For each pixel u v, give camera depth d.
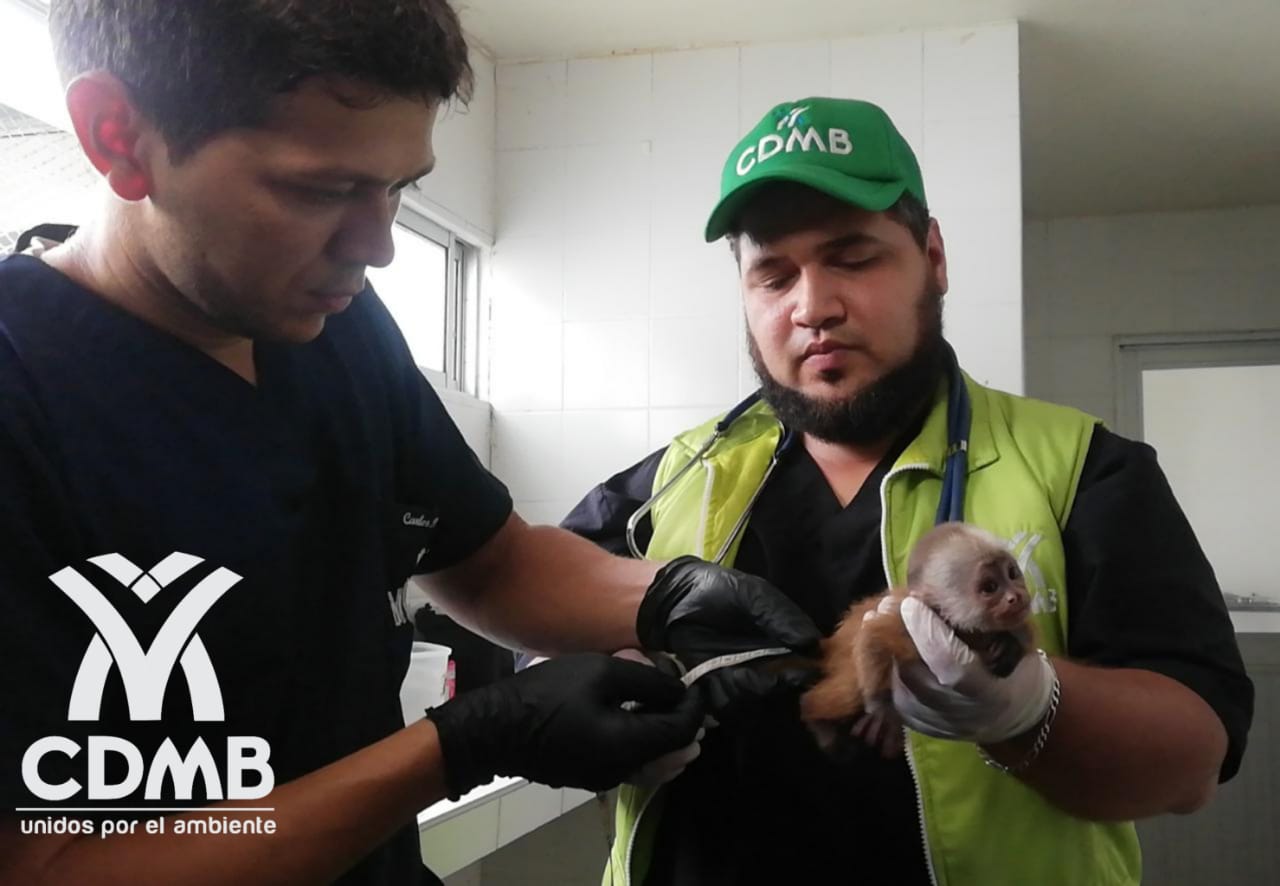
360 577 0.76
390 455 0.84
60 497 0.59
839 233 0.84
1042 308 3.20
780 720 0.75
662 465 1.03
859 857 0.77
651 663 0.77
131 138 0.57
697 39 2.10
